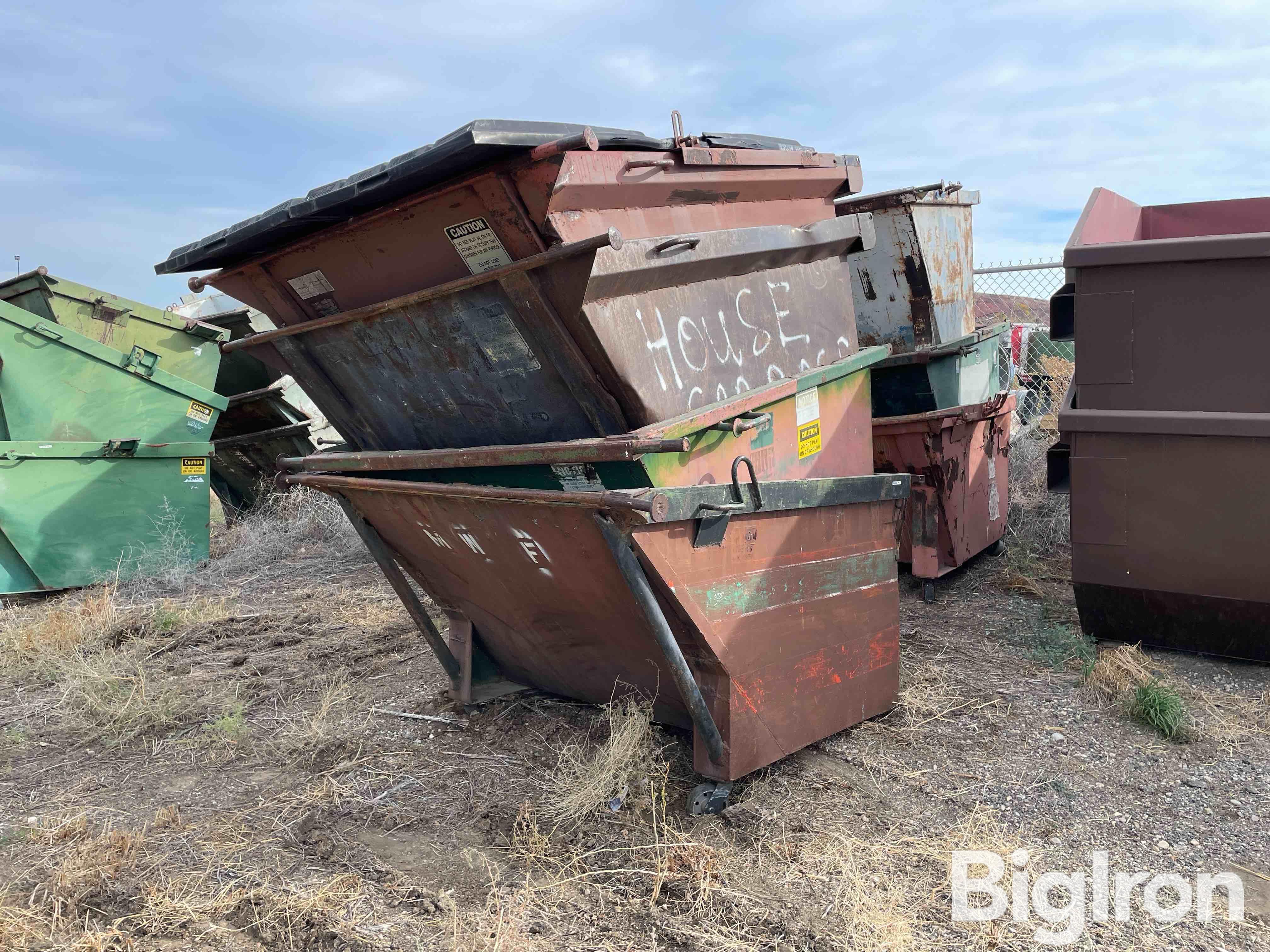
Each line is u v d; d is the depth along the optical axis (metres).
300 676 5.09
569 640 3.77
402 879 2.91
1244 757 3.49
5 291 7.91
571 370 2.92
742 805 3.27
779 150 3.65
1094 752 3.60
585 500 2.79
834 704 3.69
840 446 3.91
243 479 10.31
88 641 5.91
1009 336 8.20
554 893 2.79
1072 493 4.45
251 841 3.22
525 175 2.58
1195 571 4.22
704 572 3.04
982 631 5.12
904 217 5.91
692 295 3.20
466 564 3.77
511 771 3.70
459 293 3.01
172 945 2.61
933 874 2.80
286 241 3.35
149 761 4.04
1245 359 3.98
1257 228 6.11
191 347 8.36
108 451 7.67
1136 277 4.14
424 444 3.79
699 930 2.57
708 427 3.06
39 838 3.31
